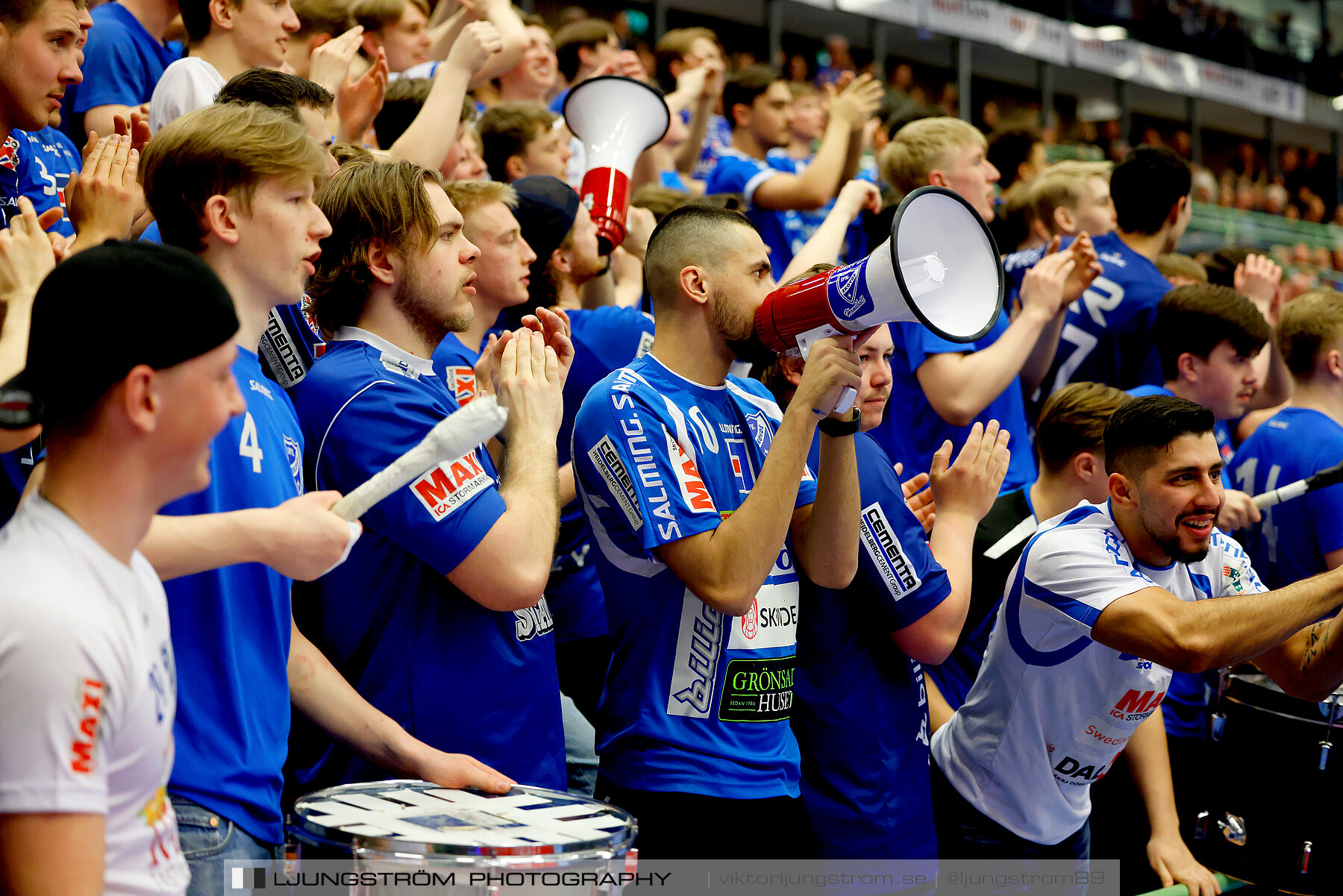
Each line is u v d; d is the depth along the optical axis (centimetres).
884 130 573
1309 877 275
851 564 229
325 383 202
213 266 176
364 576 201
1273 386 478
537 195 310
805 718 251
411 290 207
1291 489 316
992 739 270
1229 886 302
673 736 208
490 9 422
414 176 208
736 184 466
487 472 215
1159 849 295
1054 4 1435
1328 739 272
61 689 112
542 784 208
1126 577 249
